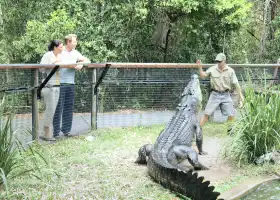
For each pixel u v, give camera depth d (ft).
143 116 25.98
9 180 14.19
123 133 23.49
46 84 20.27
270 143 18.08
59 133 21.84
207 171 17.25
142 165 18.03
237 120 19.40
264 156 17.76
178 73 25.91
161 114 26.35
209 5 34.24
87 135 22.91
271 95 18.71
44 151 18.56
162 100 26.27
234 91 25.38
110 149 20.33
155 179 15.76
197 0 33.73
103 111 25.07
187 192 13.83
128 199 13.80
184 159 17.94
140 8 33.58
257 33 49.70
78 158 18.01
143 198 13.93
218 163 18.38
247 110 18.47
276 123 17.95
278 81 26.76
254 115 18.12
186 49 39.19
